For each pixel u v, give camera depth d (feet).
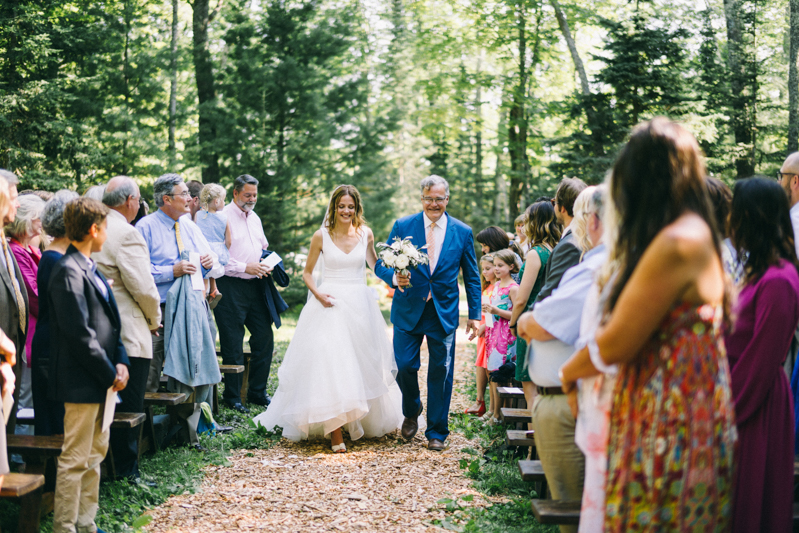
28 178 44.09
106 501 12.42
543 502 8.48
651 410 6.02
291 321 47.67
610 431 6.34
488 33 61.05
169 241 16.60
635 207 6.26
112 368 10.37
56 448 10.25
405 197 80.38
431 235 17.72
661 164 6.13
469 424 19.60
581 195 9.52
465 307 57.31
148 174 50.21
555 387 8.52
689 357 5.97
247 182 21.12
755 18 48.49
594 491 6.74
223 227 20.36
